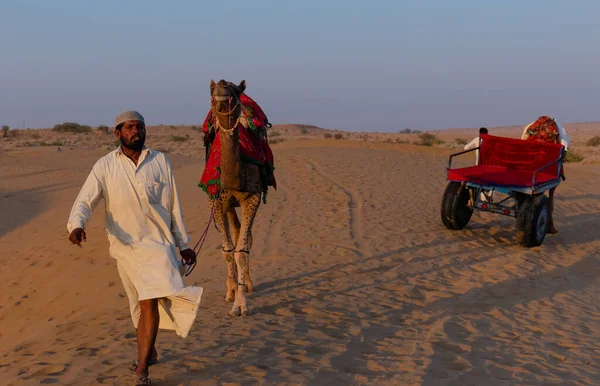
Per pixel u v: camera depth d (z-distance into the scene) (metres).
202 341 5.91
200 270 10.19
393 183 19.92
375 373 5.15
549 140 12.84
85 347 5.95
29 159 33.81
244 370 5.07
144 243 4.63
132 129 4.67
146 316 4.63
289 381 4.86
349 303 7.59
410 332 6.42
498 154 13.01
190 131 96.06
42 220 17.47
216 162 6.96
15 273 11.84
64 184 24.70
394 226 13.20
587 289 8.82
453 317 7.05
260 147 7.25
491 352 5.87
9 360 5.97
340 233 12.31
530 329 6.77
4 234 15.72
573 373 5.39
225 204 7.21
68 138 71.31
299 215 14.36
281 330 6.35
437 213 15.06
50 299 10.02
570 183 21.52
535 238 11.49
